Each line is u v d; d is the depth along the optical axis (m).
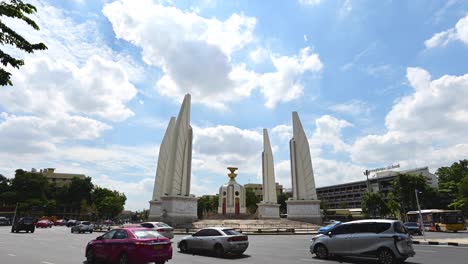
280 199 91.50
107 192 85.44
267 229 38.00
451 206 59.91
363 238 14.05
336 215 90.00
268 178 54.78
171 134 59.31
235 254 16.80
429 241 24.23
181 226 38.72
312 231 37.72
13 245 20.41
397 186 63.97
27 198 80.31
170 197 40.03
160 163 57.22
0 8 7.49
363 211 66.69
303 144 50.78
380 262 13.52
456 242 23.31
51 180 103.06
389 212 64.50
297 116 52.44
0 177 87.75
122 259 12.04
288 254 16.95
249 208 83.75
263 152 56.69
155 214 53.72
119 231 12.98
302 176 49.50
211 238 16.48
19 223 36.31
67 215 94.94
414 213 48.16
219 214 55.50
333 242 14.93
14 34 7.86
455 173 74.88
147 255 11.79
